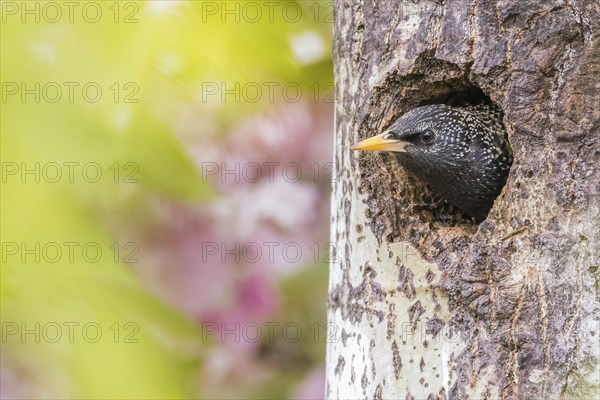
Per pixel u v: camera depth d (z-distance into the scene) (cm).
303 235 1095
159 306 668
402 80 783
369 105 792
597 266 686
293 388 1095
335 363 804
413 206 780
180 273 1001
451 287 721
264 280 1063
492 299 707
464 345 712
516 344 696
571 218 696
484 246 716
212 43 731
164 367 598
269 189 1080
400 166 823
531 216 709
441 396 719
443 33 750
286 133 1090
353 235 788
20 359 659
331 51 893
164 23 693
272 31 800
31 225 599
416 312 736
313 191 1096
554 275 693
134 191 926
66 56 655
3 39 645
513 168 723
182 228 1000
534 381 689
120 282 640
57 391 608
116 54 659
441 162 823
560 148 707
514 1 721
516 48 722
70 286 611
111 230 807
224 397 1064
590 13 704
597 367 677
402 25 770
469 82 774
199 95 904
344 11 813
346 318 787
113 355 588
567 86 709
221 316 1041
